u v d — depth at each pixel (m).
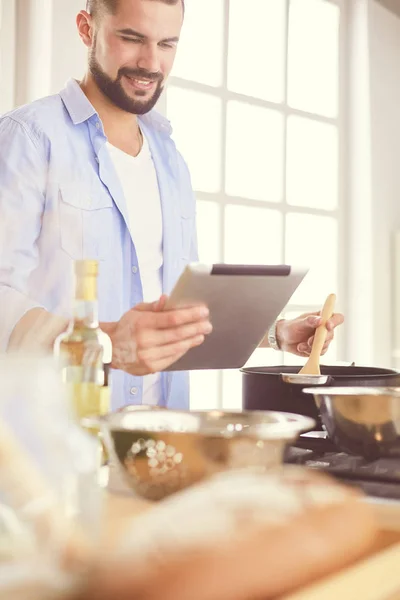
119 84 1.86
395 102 4.06
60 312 1.76
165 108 2.99
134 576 0.36
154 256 1.92
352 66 3.90
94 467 0.48
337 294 3.88
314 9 3.69
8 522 0.39
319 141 3.76
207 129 3.20
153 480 0.70
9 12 2.47
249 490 0.43
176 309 1.16
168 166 2.00
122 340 1.16
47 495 0.41
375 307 3.91
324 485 0.48
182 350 1.18
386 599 0.51
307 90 3.67
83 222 1.78
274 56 3.48
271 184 3.50
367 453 0.85
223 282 1.14
